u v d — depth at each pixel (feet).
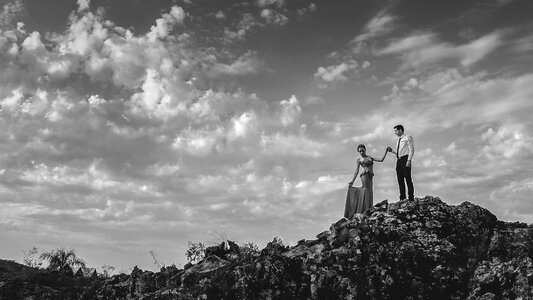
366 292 65.16
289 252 75.46
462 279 65.77
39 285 90.17
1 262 103.35
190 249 88.53
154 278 79.51
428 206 75.20
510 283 62.69
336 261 69.15
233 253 82.58
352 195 80.69
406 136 76.84
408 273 66.39
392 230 71.41
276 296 67.67
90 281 94.17
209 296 69.87
